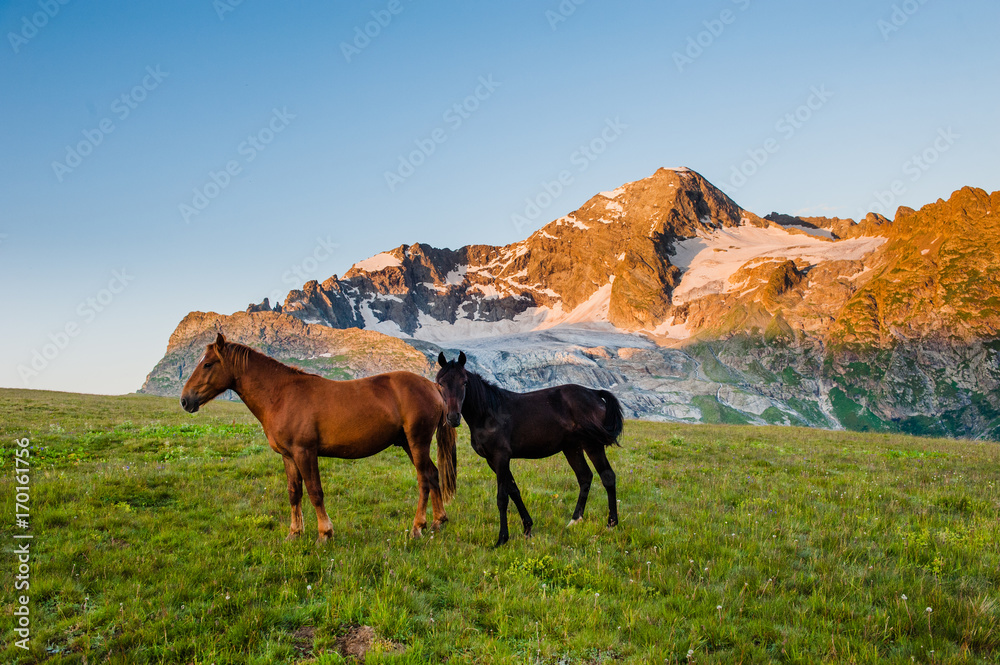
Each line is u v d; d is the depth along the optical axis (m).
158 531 8.37
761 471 14.60
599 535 8.57
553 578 6.97
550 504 10.49
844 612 6.00
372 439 8.64
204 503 9.87
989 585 6.81
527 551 7.72
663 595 6.58
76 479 10.79
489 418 8.75
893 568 7.29
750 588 6.58
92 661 5.10
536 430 9.02
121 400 35.94
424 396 9.00
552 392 9.41
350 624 5.78
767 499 11.05
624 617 5.88
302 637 5.56
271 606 6.03
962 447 23.41
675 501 10.96
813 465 15.79
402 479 12.13
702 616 5.92
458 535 8.52
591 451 9.46
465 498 10.88
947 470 15.85
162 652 5.13
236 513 9.38
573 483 12.25
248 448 15.00
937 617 5.81
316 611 5.94
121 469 11.87
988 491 12.20
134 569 6.85
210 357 8.57
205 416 26.05
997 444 25.92
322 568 7.00
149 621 5.63
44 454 13.29
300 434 8.31
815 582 6.88
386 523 9.07
